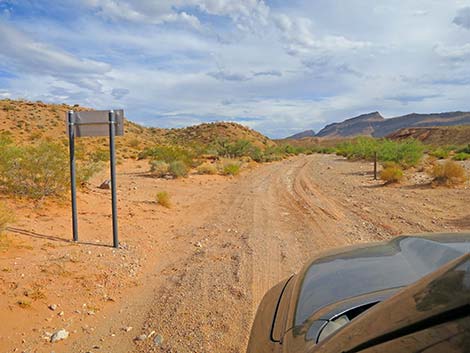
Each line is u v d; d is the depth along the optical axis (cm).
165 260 780
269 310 284
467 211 1206
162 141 8244
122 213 1185
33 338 461
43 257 702
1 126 5859
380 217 1165
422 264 259
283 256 782
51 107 7562
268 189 1980
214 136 11350
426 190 1739
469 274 134
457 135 12525
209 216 1248
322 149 10181
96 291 595
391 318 141
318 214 1251
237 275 669
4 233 792
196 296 584
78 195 1322
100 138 6069
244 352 433
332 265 290
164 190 1859
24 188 1170
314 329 213
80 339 466
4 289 555
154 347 448
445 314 121
